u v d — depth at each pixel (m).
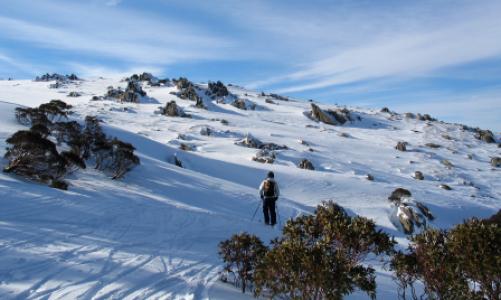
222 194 20.56
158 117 77.50
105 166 19.48
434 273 5.02
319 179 35.22
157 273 6.01
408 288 7.34
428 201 34.28
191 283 5.71
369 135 89.88
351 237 5.08
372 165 55.41
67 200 10.88
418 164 60.03
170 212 11.94
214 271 6.62
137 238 8.20
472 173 59.88
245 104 117.81
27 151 13.62
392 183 44.22
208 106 108.88
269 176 13.67
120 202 12.21
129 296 4.88
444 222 29.78
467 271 4.62
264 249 5.95
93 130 29.70
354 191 32.69
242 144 54.12
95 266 5.91
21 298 4.45
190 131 62.44
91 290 4.91
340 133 84.12
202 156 39.72
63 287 4.91
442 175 54.50
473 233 4.50
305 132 80.25
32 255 6.00
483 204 38.31
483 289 4.58
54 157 14.09
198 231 9.91
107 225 8.92
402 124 114.12
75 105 87.06
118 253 6.83
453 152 77.94
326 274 4.20
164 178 21.38
